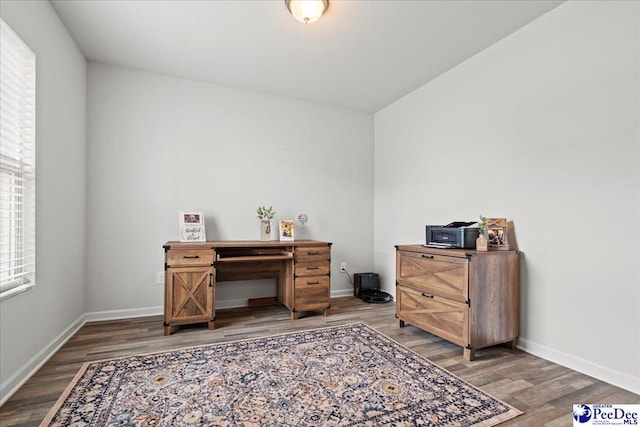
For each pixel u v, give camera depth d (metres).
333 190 4.02
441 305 2.40
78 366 2.01
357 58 2.86
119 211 3.00
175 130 3.22
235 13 2.23
